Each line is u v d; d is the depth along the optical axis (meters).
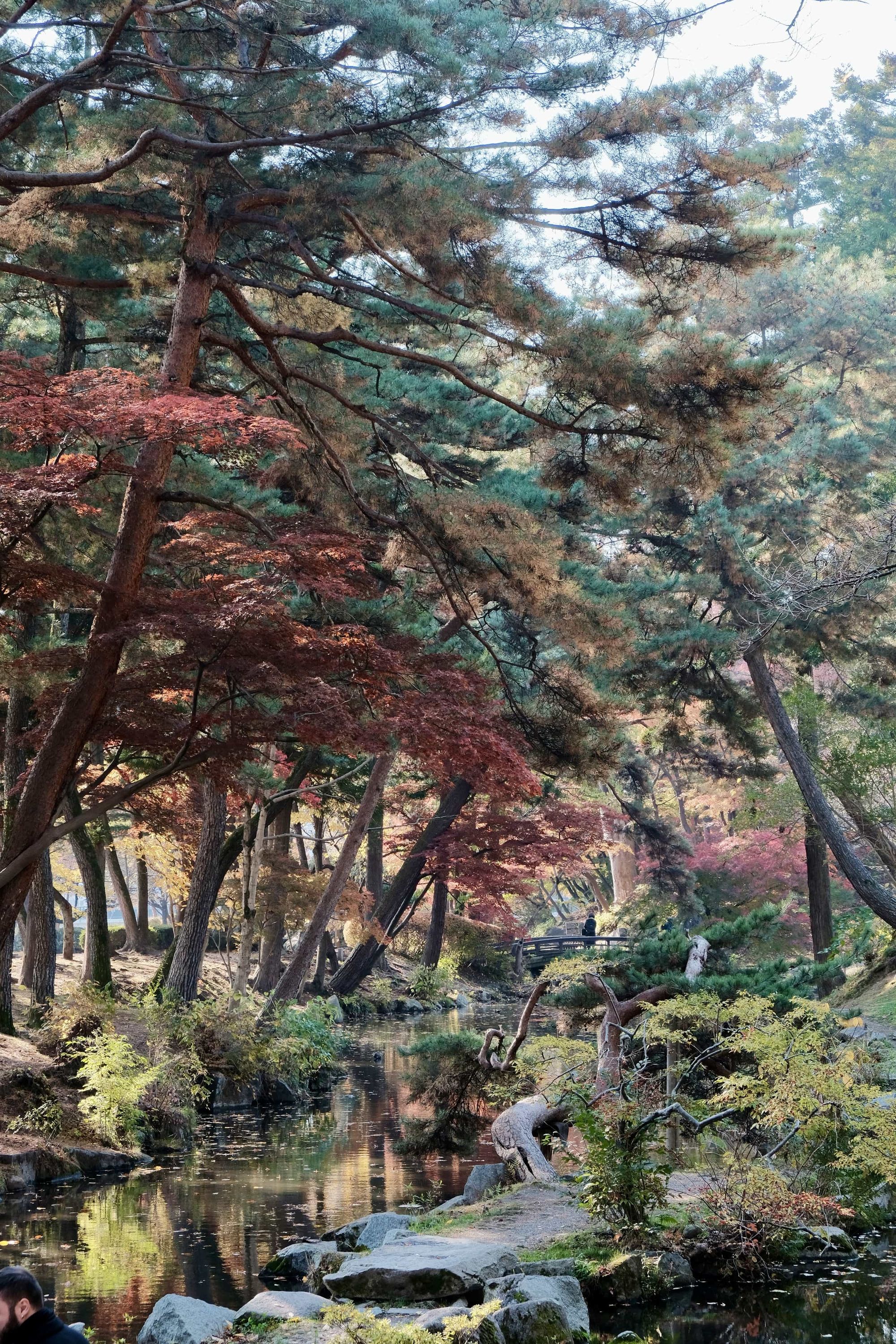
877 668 29.48
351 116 13.42
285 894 26.81
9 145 17.36
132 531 13.73
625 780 40.62
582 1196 10.58
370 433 18.27
